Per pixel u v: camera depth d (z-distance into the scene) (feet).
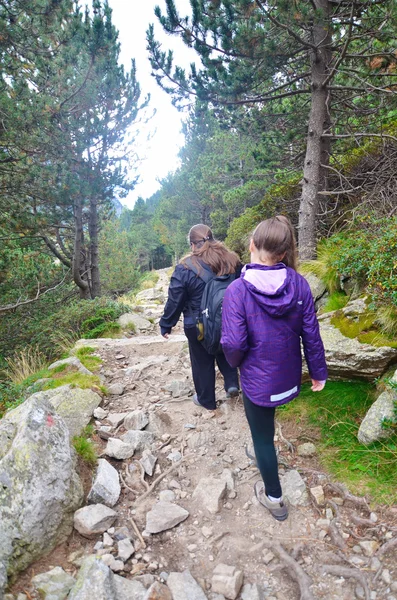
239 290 6.91
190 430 11.33
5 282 34.04
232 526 7.89
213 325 9.39
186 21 18.79
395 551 6.82
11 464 7.30
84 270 45.80
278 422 10.91
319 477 8.75
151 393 14.05
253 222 31.78
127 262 69.46
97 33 31.35
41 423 8.26
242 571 6.87
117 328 25.91
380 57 17.71
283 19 16.71
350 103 22.07
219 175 56.13
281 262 7.30
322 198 22.36
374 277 11.60
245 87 20.01
